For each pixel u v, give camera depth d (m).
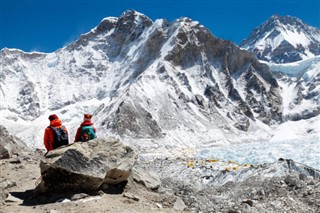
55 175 11.90
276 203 16.27
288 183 19.06
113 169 12.51
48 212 10.57
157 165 33.47
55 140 12.61
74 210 10.79
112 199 11.95
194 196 16.03
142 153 75.38
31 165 16.94
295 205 16.25
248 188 19.75
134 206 11.67
